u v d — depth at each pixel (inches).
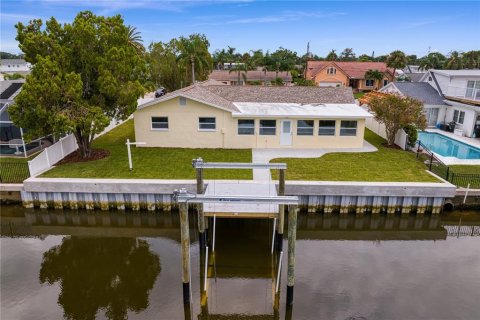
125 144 938.7
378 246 588.1
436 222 663.8
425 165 783.7
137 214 665.0
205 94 956.0
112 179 667.4
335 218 662.5
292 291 425.4
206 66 2112.5
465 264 527.8
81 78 755.4
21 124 686.5
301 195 651.5
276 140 905.5
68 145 834.2
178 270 504.1
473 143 1003.9
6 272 501.4
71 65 737.6
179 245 579.8
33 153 855.7
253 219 639.1
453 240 615.2
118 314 414.9
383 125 1048.8
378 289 460.8
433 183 661.3
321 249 572.4
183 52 2003.0
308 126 898.1
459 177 725.3
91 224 671.8
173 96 857.5
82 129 736.3
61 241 601.3
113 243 591.8
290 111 903.1
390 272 501.7
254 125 892.6
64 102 697.6
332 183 650.2
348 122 896.9
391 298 443.5
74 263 526.9
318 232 655.8
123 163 770.2
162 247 573.6
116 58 738.8
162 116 885.8
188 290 426.9
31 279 483.5
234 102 1002.1
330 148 911.7
